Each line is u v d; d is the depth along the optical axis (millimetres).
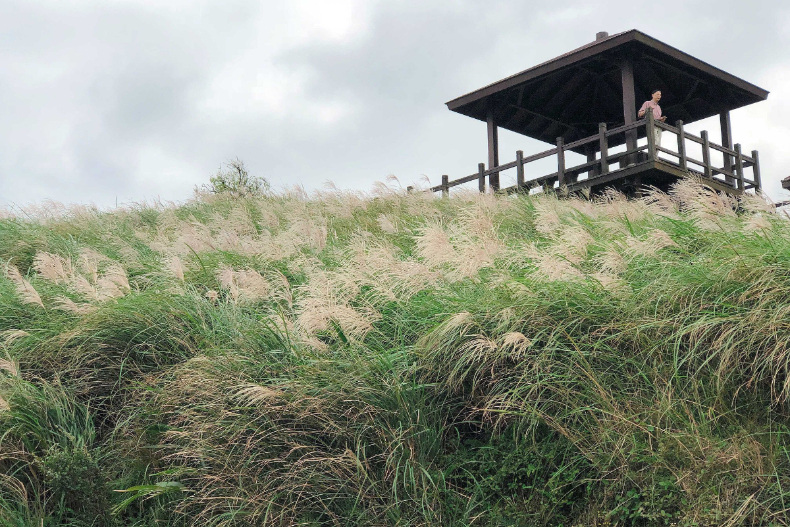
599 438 5070
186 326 7203
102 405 6594
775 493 4391
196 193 16953
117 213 15570
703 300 5727
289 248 9164
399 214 12789
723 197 7383
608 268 6832
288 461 5363
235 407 5531
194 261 9258
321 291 6684
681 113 21625
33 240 11305
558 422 5340
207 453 5441
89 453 5848
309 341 5977
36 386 6500
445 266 7500
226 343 6684
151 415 6121
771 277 5473
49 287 8656
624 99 17188
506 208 11961
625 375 5504
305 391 5582
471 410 5855
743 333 5273
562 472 5145
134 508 5598
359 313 6473
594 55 17578
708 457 4672
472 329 6039
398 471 5184
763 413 5023
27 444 5852
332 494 5203
